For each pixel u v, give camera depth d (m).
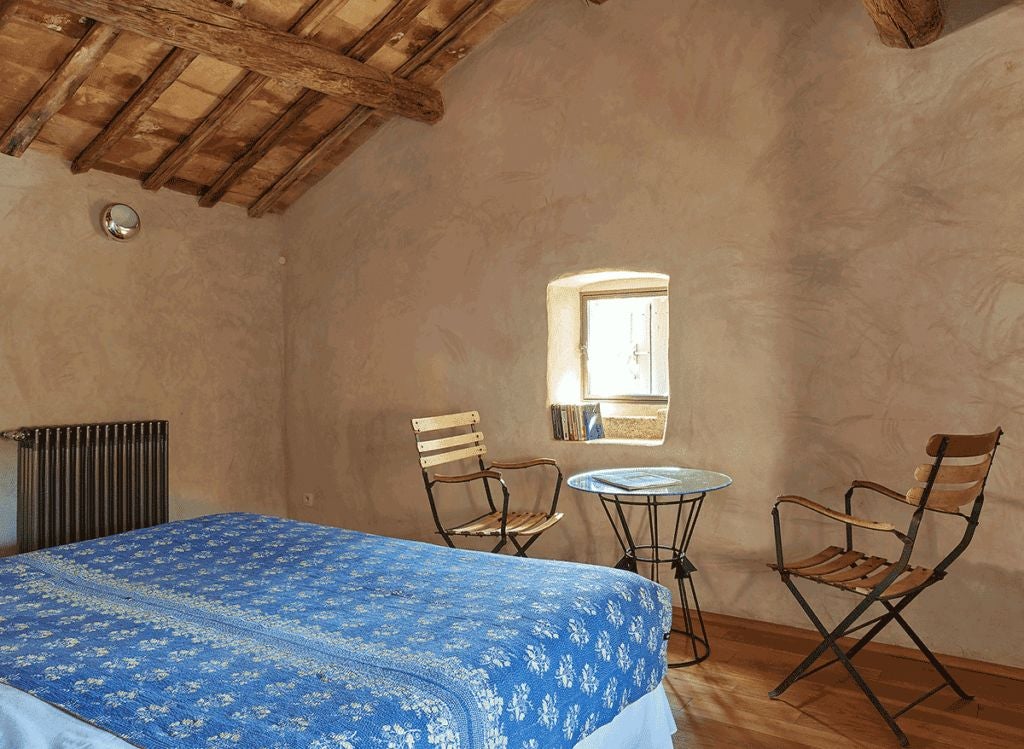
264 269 5.60
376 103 4.52
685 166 4.09
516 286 4.66
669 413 4.15
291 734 1.54
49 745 1.52
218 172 5.04
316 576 2.66
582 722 2.10
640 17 4.21
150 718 1.62
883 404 3.59
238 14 3.81
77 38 3.71
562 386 4.75
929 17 3.27
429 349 5.02
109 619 2.24
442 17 4.43
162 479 4.80
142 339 4.84
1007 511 3.31
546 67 4.52
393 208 5.15
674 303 4.13
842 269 3.68
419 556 2.92
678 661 3.43
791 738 2.74
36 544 4.23
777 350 3.85
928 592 3.49
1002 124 3.30
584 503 4.41
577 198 4.43
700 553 4.07
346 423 5.40
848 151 3.66
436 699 1.72
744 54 3.91
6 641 2.07
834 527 3.70
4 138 4.12
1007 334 3.30
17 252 4.26
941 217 3.44
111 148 4.49
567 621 2.20
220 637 2.08
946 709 2.95
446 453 4.36
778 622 3.86
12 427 4.24
